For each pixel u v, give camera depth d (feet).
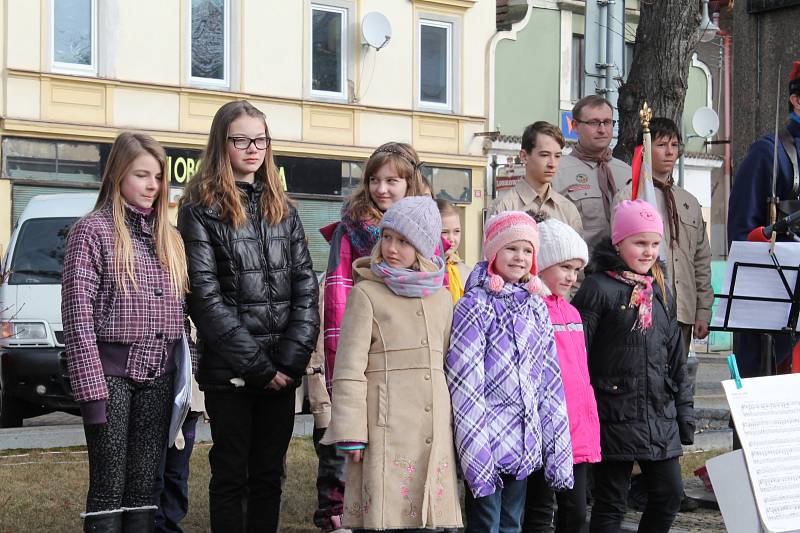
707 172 107.24
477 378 17.78
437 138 90.38
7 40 72.84
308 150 84.02
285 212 20.16
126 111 76.95
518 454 17.81
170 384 18.74
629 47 95.40
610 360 20.04
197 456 31.78
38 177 73.77
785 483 15.53
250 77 82.07
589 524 22.07
